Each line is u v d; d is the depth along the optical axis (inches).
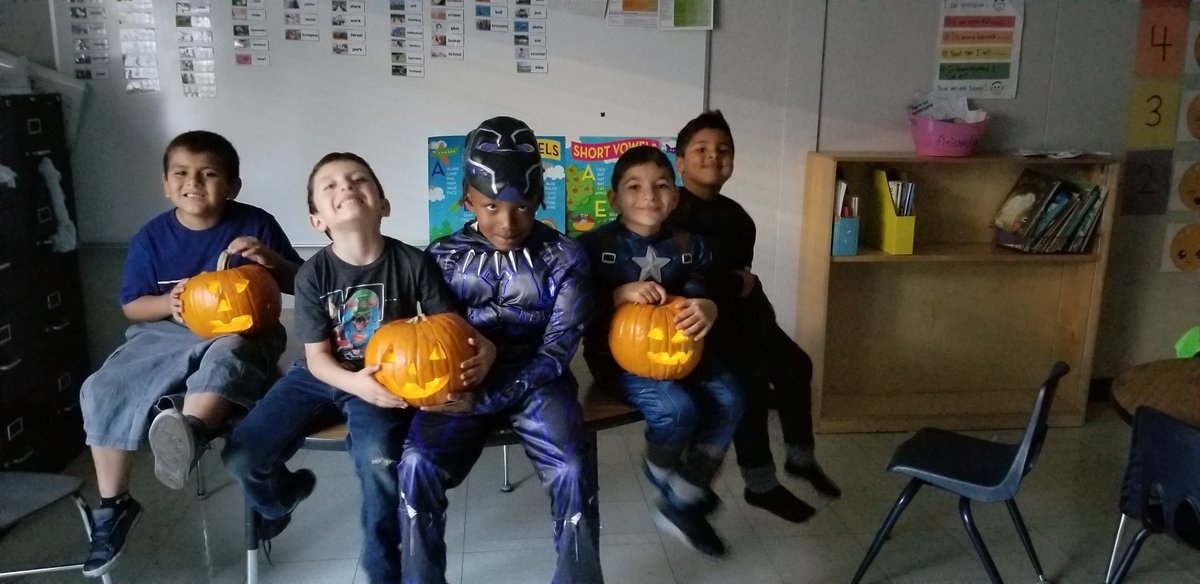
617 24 122.6
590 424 71.6
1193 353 97.6
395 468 67.5
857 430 129.9
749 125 128.6
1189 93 135.4
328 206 69.4
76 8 115.0
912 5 127.4
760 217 131.8
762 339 97.8
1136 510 73.0
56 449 114.7
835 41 127.2
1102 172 128.1
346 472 115.0
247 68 118.5
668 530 81.2
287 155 121.6
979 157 122.6
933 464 82.3
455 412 67.6
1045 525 102.9
